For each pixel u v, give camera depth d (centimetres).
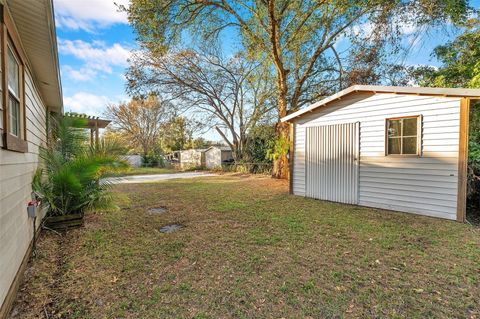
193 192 798
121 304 212
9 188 241
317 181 679
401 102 516
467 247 330
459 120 446
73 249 334
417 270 268
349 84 1077
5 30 240
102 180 484
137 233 398
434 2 779
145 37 931
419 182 495
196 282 246
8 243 227
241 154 1683
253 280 249
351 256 305
